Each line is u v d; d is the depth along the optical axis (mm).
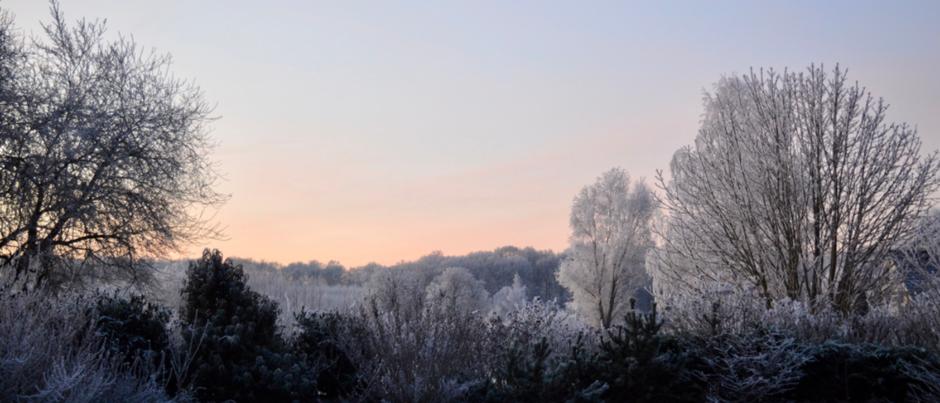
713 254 12734
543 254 79375
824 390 7539
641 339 6840
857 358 7570
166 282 19734
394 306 7473
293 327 8703
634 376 6562
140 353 6320
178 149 18531
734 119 13148
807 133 11984
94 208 16438
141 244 18016
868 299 11641
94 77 17562
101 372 5211
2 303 5777
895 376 7457
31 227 15922
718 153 12969
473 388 6402
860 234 11625
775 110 12219
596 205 32438
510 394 6211
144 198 17391
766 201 12234
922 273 10328
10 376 4859
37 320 5754
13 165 16125
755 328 7961
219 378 6160
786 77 12359
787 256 12031
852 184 11625
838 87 11852
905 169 11453
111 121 17141
